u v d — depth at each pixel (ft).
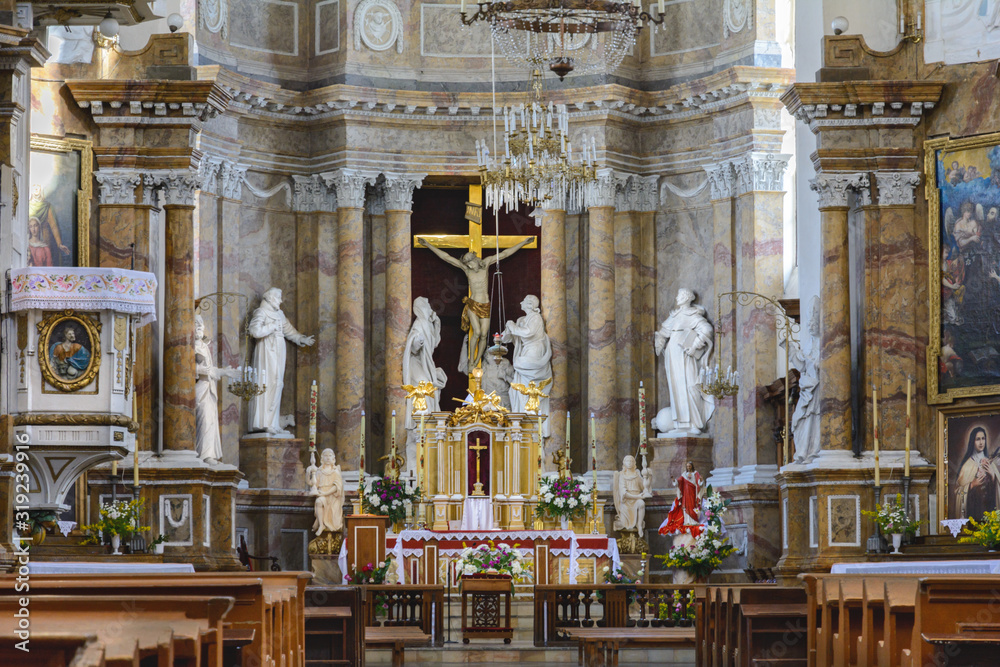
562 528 91.04
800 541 79.97
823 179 79.66
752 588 51.13
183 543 80.53
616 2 73.46
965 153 77.66
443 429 92.43
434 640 72.13
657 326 99.14
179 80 81.20
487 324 100.89
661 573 94.73
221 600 28.86
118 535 73.46
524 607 84.28
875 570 67.15
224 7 95.30
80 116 81.00
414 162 99.30
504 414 92.68
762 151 93.20
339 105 96.99
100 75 81.92
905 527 74.02
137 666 24.12
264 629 35.96
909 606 36.96
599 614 84.99
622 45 95.35
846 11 81.87
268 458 93.86
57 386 60.54
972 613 34.96
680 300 96.78
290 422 97.55
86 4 67.26
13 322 60.54
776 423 90.58
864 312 79.56
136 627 26.86
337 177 97.60
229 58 95.66
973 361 76.54
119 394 61.31
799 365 86.63
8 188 60.90
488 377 100.17
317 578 89.30
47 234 78.64
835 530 77.87
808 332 84.89
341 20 98.27
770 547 90.58
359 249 97.91
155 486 80.79
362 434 90.22
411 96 97.96
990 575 36.11
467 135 99.86
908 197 79.36
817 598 45.14
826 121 79.56
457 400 94.84
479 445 92.27
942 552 72.08
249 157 96.43
